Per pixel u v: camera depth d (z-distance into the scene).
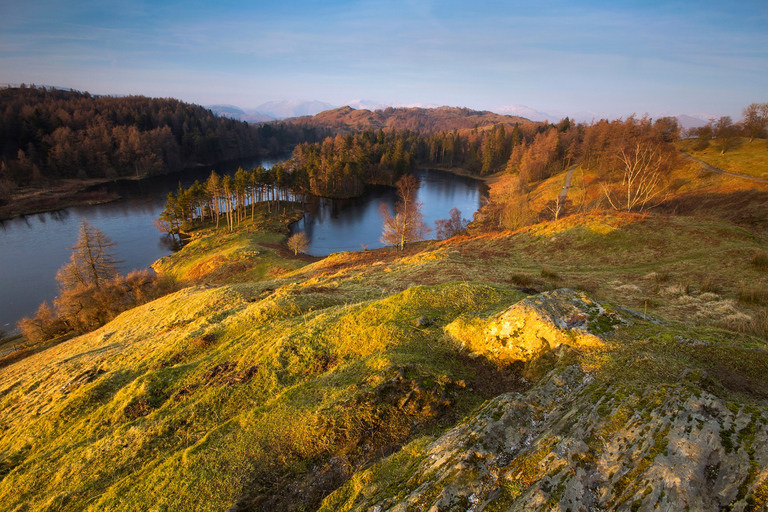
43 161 119.94
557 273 25.95
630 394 6.51
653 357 8.26
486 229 65.94
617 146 64.31
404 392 9.77
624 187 65.19
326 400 10.02
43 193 102.44
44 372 19.22
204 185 89.06
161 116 172.25
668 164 51.88
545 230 37.12
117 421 12.19
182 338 17.61
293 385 11.63
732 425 5.29
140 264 66.75
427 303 15.56
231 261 58.16
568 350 9.77
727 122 76.69
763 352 8.24
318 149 149.12
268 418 9.79
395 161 130.75
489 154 140.25
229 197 83.44
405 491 6.18
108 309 39.44
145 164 132.00
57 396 15.34
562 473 5.32
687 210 52.69
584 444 5.73
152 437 10.55
